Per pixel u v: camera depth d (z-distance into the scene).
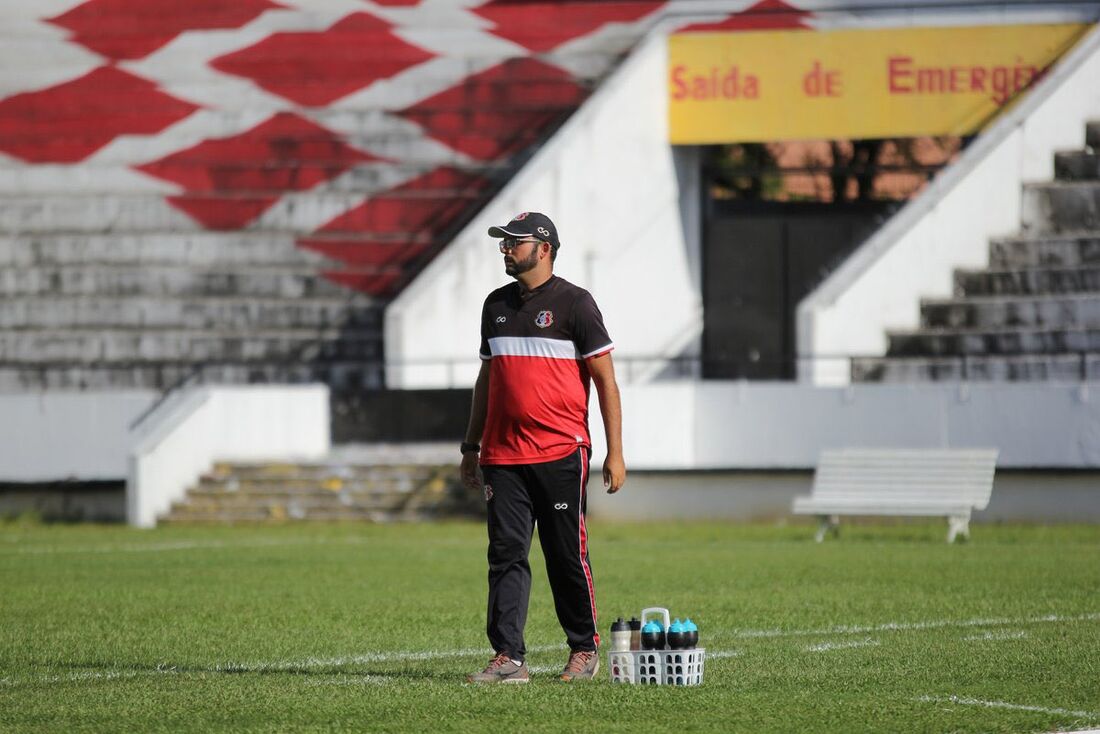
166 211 130.38
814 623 44.50
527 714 28.38
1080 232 104.75
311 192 131.62
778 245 146.75
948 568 62.19
